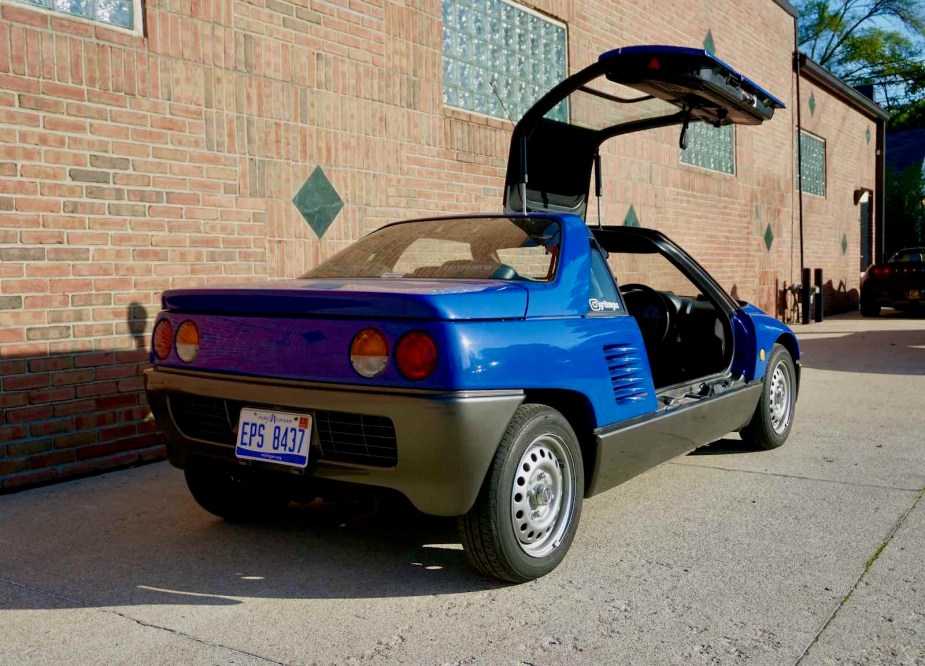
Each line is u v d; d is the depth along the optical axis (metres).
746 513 3.90
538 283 3.25
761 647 2.53
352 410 2.78
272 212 5.61
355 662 2.48
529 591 3.01
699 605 2.86
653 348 4.89
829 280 17.52
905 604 2.84
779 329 5.14
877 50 39.38
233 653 2.54
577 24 8.82
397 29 6.58
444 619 2.78
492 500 2.87
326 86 5.98
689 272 4.69
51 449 4.50
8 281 4.29
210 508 3.75
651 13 10.30
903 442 5.36
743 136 12.98
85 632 2.70
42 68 4.39
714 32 11.98
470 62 7.50
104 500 4.22
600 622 2.73
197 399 3.26
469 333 2.76
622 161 9.65
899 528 3.65
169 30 4.98
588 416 3.32
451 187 7.14
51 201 4.44
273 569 3.27
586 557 3.35
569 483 3.22
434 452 2.71
